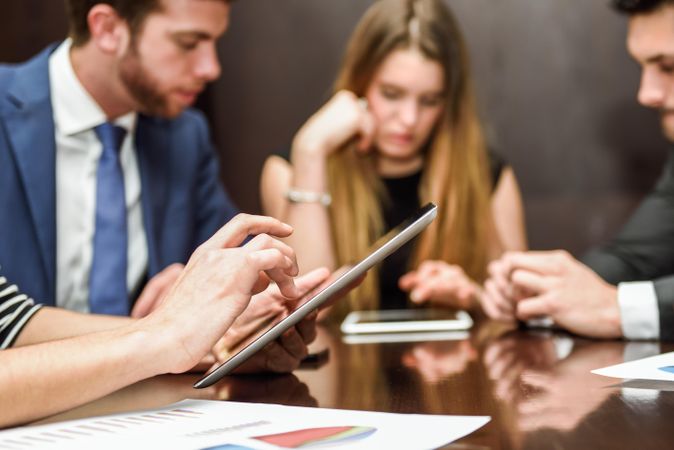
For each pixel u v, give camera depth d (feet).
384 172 7.75
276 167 7.88
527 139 10.37
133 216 5.76
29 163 5.12
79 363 2.59
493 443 2.25
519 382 3.17
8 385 2.50
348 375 3.52
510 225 8.00
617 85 10.25
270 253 2.80
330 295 2.92
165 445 2.19
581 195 10.35
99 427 2.46
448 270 6.36
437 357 3.97
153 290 4.83
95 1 5.32
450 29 7.43
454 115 7.57
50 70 5.49
